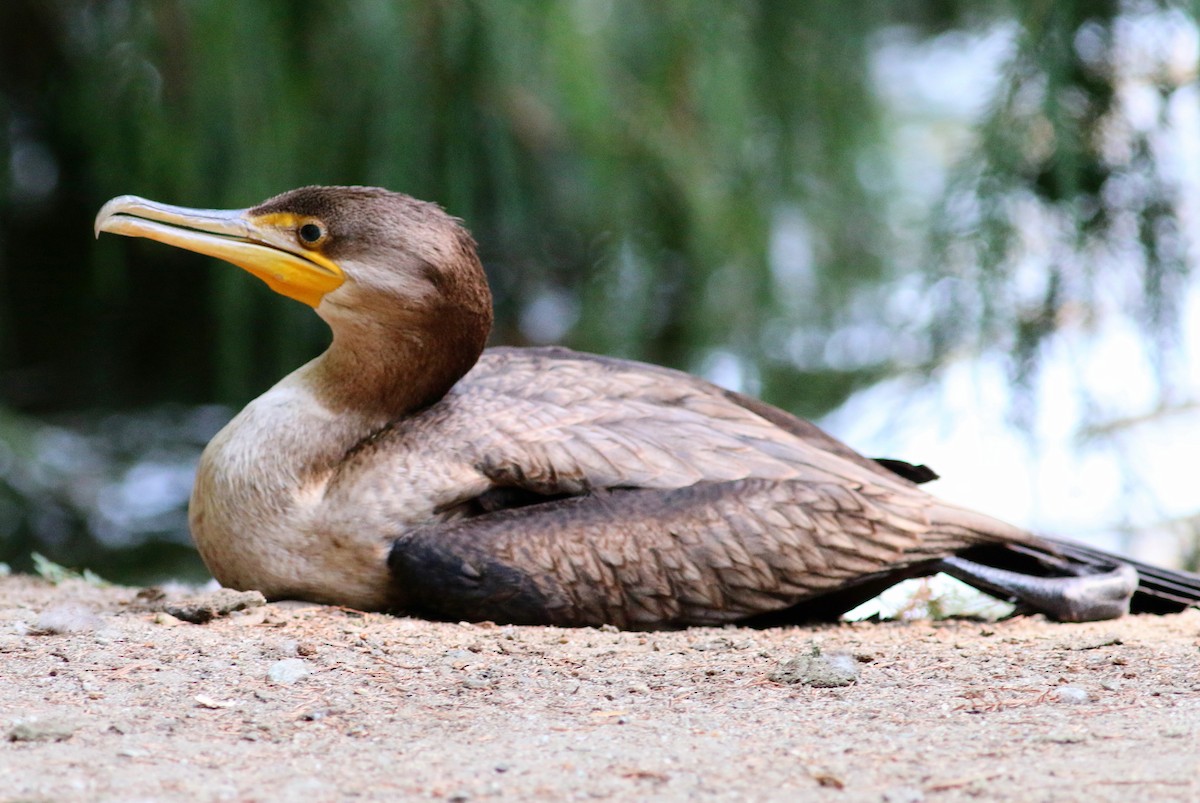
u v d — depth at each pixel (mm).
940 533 11031
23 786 6367
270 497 10375
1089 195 20469
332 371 10773
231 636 9312
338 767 6840
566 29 22406
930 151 32031
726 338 25156
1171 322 20219
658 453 10656
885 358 25469
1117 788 6316
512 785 6539
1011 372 20422
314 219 10648
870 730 7488
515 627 9930
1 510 23344
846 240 26781
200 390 25578
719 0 23844
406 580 10156
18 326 25953
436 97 21969
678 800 6309
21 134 25625
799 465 10906
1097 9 19859
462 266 10734
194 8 21250
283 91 21594
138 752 6984
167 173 22578
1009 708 7910
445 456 10422
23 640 9094
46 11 24281
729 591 10422
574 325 25266
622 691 8359
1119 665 8898
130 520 24156
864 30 26688
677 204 25016
